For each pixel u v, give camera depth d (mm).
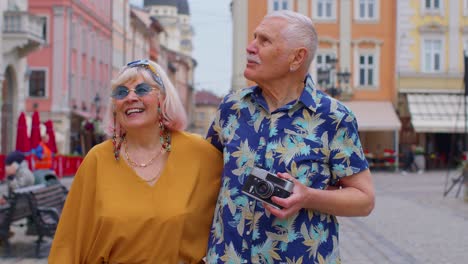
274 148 3062
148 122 3445
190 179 3420
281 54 3080
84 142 41844
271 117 3113
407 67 37938
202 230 3453
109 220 3322
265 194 2865
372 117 36875
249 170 3086
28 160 18531
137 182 3408
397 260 9000
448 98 37438
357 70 38250
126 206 3346
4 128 30109
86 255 3441
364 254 9461
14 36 29094
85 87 48219
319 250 3047
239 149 3131
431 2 38031
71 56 43844
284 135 3072
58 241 3469
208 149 3482
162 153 3482
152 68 3502
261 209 3041
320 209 2994
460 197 18875
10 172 9812
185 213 3355
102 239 3371
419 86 37938
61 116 42750
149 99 3434
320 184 3074
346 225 12633
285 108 3084
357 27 38281
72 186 3484
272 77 3113
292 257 3016
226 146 3176
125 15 62906
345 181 3139
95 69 51344
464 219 13594
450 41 37875
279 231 3023
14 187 9555
